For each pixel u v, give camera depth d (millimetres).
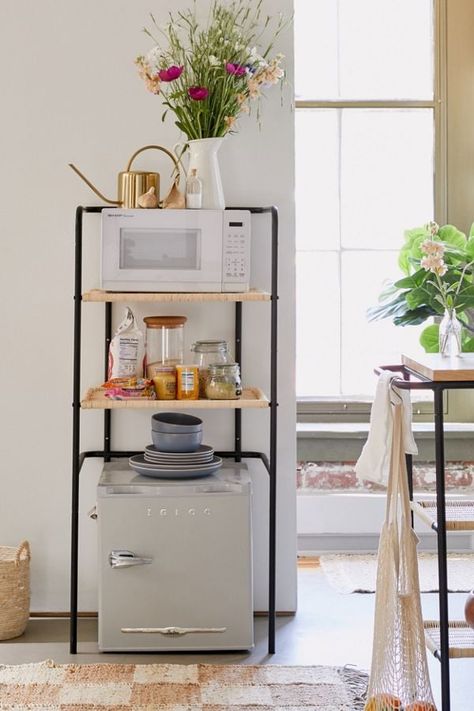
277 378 3936
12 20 3814
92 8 3820
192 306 3924
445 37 4918
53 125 3848
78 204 3875
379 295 4539
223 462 3912
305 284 5004
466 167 4953
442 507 2865
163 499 3492
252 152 3887
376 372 3236
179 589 3510
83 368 3924
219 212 3539
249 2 3834
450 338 3264
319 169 4977
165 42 3834
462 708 3066
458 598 4109
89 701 3086
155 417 3752
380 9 4945
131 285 3553
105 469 3760
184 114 3627
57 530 3953
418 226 4992
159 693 3154
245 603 3527
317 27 4941
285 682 3252
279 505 3953
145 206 3561
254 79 3594
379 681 2893
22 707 3033
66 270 3893
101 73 3840
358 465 3002
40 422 3930
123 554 3475
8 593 3650
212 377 3607
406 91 4961
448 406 4945
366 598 4152
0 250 3881
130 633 3508
